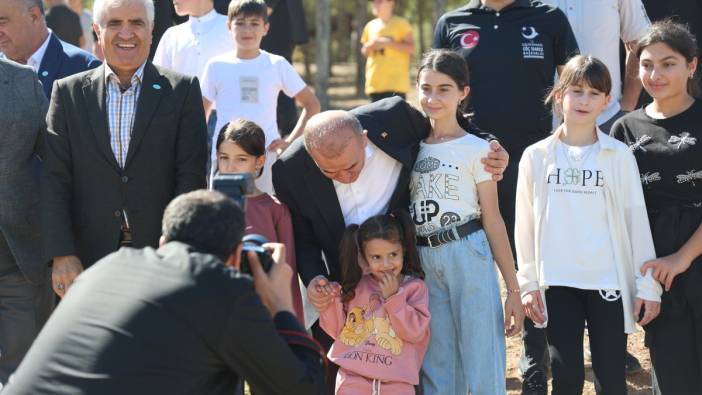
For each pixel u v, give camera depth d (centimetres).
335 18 6375
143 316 659
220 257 704
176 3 1516
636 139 1017
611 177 990
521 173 1032
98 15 977
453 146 974
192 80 1013
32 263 1109
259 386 701
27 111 1088
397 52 2753
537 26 1238
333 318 964
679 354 1005
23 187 1095
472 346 964
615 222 991
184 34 1518
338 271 991
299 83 1398
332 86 5247
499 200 1224
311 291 955
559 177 1005
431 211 972
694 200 991
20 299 1127
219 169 1001
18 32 1126
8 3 1111
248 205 969
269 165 1357
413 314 938
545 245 1006
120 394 642
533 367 1144
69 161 995
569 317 993
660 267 975
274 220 974
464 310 966
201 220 699
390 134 972
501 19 1241
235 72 1377
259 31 1378
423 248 985
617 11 1323
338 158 894
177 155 999
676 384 1011
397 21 2762
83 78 1001
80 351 659
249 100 1373
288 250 970
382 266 940
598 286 984
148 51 1002
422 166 981
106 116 986
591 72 995
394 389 943
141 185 987
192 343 661
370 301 960
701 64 1429
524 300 1011
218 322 665
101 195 988
